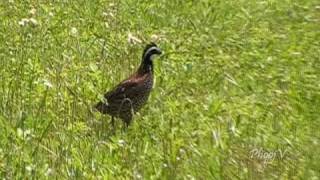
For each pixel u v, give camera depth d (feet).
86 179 39.37
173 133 46.50
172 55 63.77
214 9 78.59
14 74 51.52
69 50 59.21
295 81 61.21
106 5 73.10
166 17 73.87
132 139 46.42
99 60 57.93
